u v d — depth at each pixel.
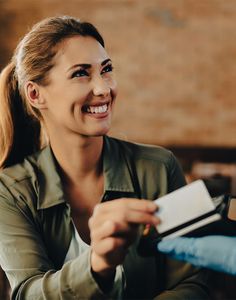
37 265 1.15
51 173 1.25
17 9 4.35
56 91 1.17
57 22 1.20
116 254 0.88
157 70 4.31
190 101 4.30
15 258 1.18
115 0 4.28
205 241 0.87
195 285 1.18
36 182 1.25
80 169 1.25
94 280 0.93
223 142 4.31
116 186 1.25
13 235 1.20
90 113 1.16
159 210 0.86
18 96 1.33
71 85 1.15
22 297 1.09
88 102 1.16
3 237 1.21
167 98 4.32
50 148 1.28
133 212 0.85
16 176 1.26
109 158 1.27
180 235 0.85
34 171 1.26
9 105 1.33
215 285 2.73
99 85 1.14
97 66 1.15
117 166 1.27
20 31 4.36
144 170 1.28
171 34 4.27
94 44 1.17
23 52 1.23
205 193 0.84
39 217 1.23
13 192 1.24
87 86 1.15
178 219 0.85
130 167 1.28
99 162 1.27
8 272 1.19
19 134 1.34
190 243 0.87
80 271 0.95
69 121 1.18
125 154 1.29
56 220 1.23
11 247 1.19
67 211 1.22
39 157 1.29
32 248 1.18
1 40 4.38
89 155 1.24
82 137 1.20
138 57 4.31
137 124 4.37
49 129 1.25
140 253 0.93
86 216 1.27
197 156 4.37
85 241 1.26
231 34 4.22
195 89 4.29
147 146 1.33
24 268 1.15
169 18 4.26
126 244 0.88
